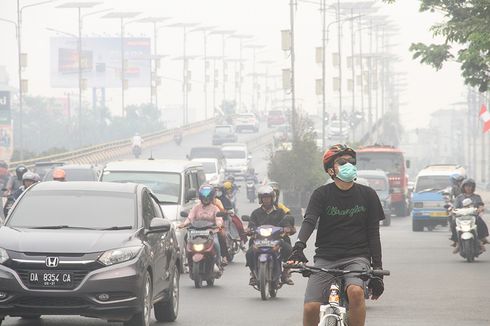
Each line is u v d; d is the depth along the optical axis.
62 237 27.33
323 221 18.97
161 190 47.50
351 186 18.86
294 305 35.00
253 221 37.66
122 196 29.64
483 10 57.03
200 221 41.00
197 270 40.06
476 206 52.62
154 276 28.91
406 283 41.97
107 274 26.78
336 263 18.81
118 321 27.88
